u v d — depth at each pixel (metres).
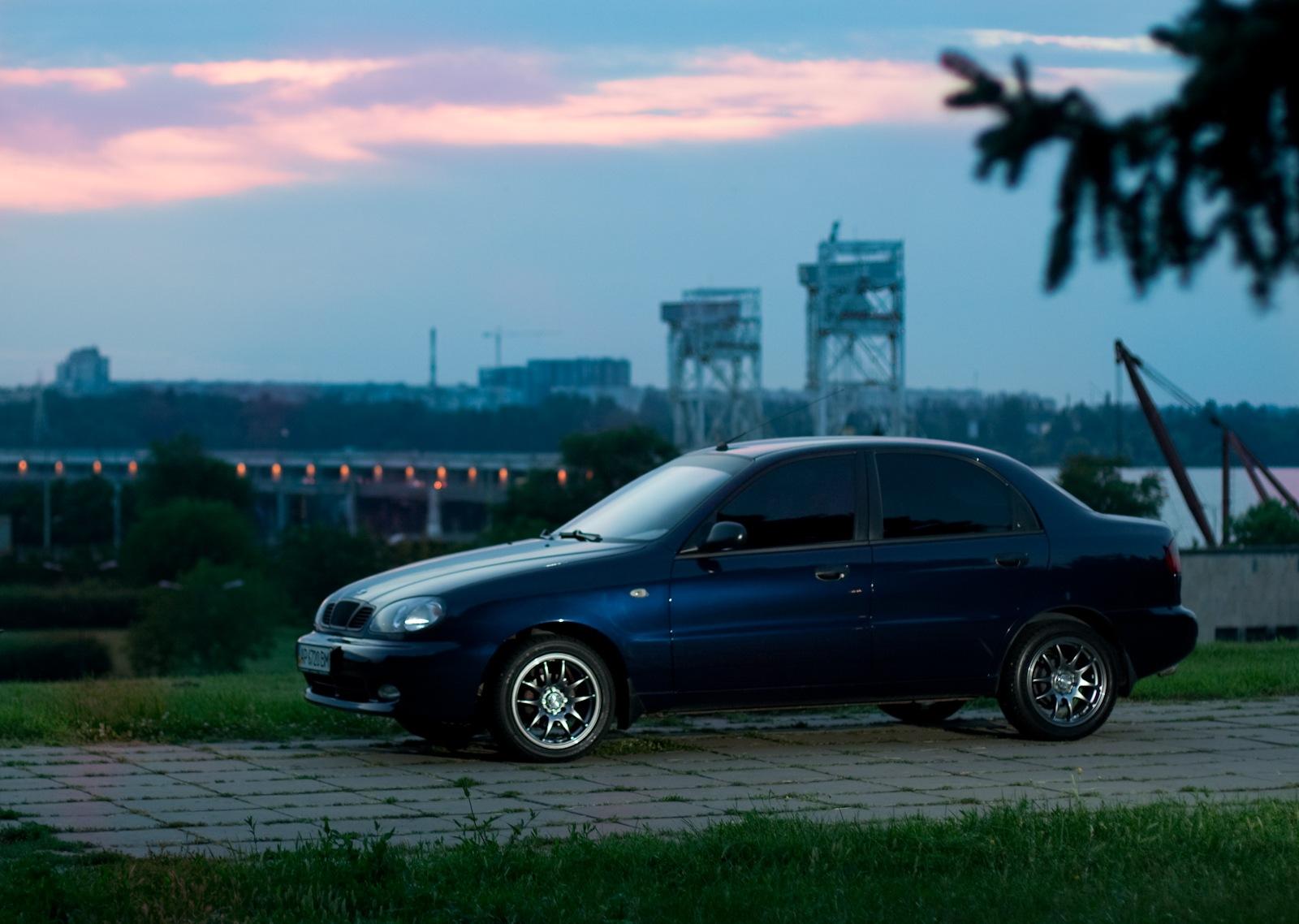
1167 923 6.18
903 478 11.95
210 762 10.92
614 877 7.03
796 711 13.71
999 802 9.11
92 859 7.58
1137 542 12.40
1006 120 4.16
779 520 11.62
